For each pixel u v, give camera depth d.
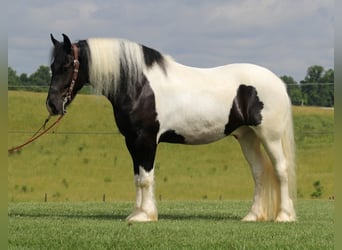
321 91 45.50
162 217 13.11
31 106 42.72
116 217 13.04
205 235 10.09
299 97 45.62
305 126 41.41
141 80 11.86
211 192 32.34
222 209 15.74
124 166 36.75
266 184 12.66
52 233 10.13
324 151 38.19
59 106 11.93
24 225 11.02
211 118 12.07
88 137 39.91
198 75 12.25
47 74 51.47
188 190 32.72
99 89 12.01
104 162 37.09
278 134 12.30
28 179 33.72
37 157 36.78
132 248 9.05
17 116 41.25
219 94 12.12
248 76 12.27
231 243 9.42
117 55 11.88
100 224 11.22
